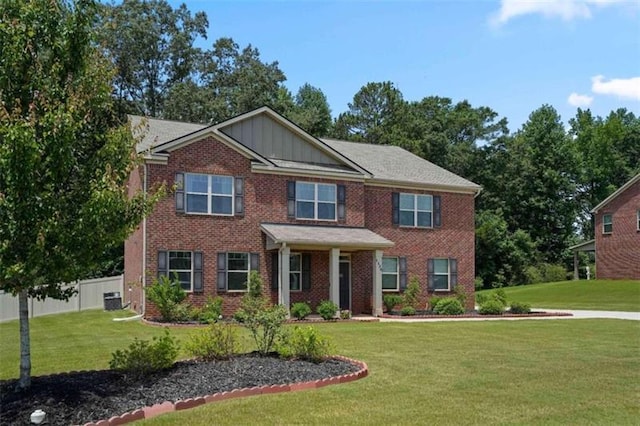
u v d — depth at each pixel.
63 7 9.49
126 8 52.59
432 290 29.89
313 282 26.66
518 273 57.50
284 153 26.94
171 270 23.55
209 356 11.62
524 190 62.44
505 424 8.32
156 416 8.52
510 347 15.61
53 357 13.53
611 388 10.66
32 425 7.92
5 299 25.14
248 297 20.28
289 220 26.20
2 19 9.11
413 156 34.00
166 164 23.61
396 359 13.47
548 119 66.62
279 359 11.83
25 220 8.48
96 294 29.77
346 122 66.50
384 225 28.94
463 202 31.23
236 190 25.06
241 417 8.46
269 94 54.03
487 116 64.62
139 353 10.32
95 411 8.48
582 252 64.50
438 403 9.40
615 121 73.19
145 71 53.62
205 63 54.97
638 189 44.47
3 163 8.16
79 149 9.52
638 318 24.94
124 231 9.55
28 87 9.05
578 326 21.08
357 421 8.34
